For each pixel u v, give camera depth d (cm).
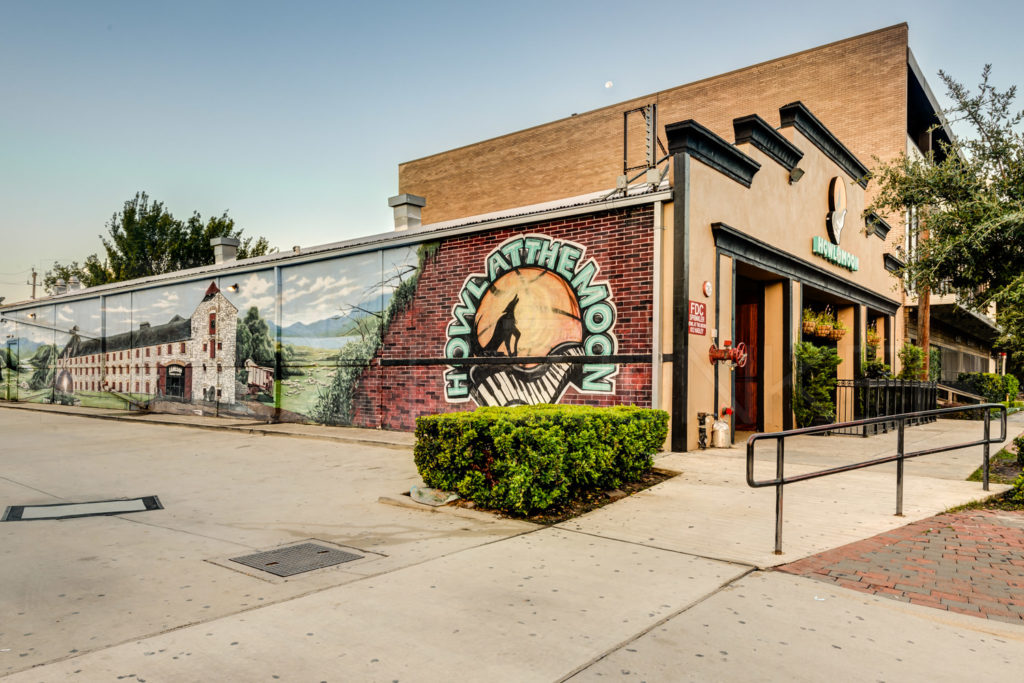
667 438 1046
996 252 859
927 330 2002
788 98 2366
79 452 1190
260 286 1781
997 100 890
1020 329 909
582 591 446
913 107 2359
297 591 445
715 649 354
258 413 1773
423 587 453
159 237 3656
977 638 372
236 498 776
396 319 1468
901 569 493
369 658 340
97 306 2348
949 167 920
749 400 1488
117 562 516
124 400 2217
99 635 368
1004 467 921
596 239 1138
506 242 1270
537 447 652
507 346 1262
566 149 2914
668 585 458
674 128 1040
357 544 571
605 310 1121
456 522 648
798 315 1434
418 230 1431
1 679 311
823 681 320
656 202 1060
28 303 2695
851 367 1786
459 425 707
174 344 2042
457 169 3288
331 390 1600
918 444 1189
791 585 458
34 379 2670
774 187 1335
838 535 587
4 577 478
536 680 318
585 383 1141
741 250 1205
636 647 356
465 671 326
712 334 1116
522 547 556
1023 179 848
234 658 338
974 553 533
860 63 2211
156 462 1066
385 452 1171
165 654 343
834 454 1052
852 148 2209
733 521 638
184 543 576
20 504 745
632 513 674
